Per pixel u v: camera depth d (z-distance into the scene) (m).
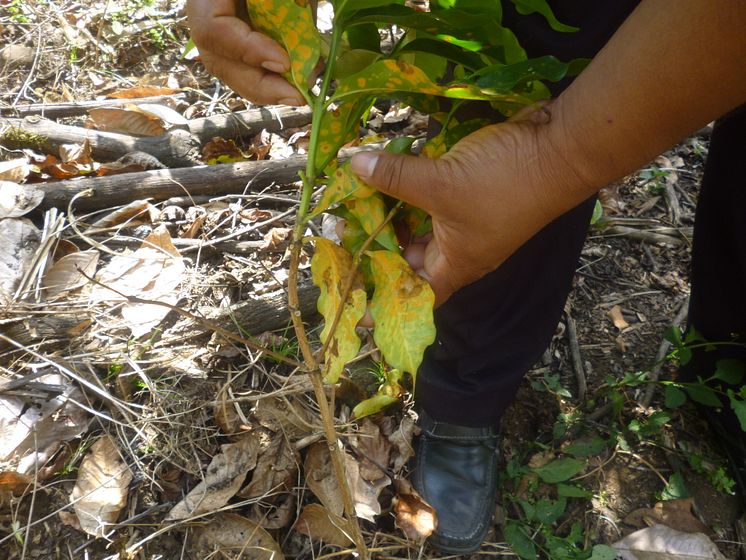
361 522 0.67
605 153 0.41
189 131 0.98
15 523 0.61
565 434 0.75
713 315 0.71
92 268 0.79
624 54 0.39
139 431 0.66
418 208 0.49
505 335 0.63
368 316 0.51
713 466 0.73
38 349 0.72
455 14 0.42
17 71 1.05
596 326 0.85
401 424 0.71
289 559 0.64
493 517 0.69
